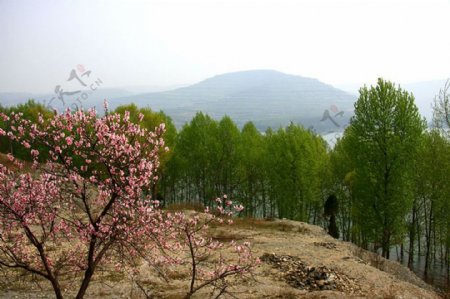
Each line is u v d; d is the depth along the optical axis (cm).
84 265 997
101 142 862
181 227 975
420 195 3144
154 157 970
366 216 2978
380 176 2878
